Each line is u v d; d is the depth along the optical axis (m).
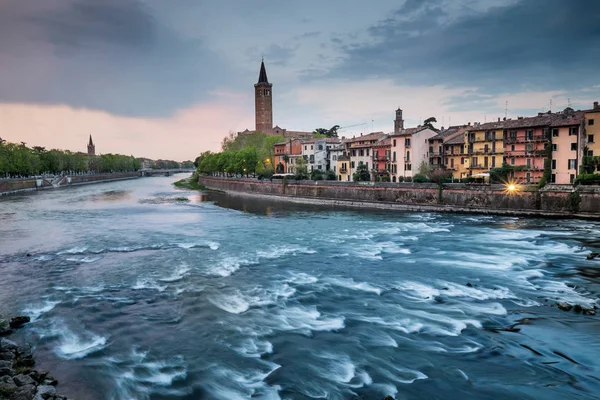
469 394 16.56
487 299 27.36
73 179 187.25
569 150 74.62
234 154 156.62
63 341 21.39
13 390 15.48
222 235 51.62
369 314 24.89
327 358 19.52
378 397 16.38
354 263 37.12
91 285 30.69
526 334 21.95
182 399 16.38
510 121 87.94
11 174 162.00
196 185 180.25
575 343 20.86
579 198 61.31
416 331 22.45
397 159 99.44
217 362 19.17
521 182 80.75
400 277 32.56
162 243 46.31
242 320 24.05
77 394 16.56
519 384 17.25
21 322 23.64
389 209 80.31
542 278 32.19
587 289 29.44
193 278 32.38
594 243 45.03
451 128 109.81
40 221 65.06
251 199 109.94
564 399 16.17
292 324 23.45
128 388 17.08
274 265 36.47
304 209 82.81
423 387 17.06
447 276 32.75
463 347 20.55
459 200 73.06
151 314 25.00
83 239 48.91
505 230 53.62
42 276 33.06
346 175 117.38
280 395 16.56
